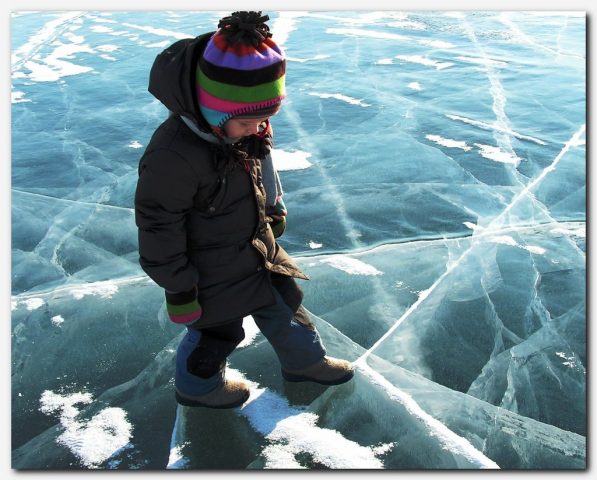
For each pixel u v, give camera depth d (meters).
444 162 3.71
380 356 2.41
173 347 2.50
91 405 2.25
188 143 1.75
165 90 1.71
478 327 2.53
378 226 3.17
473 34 5.81
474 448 2.04
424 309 2.63
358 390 2.26
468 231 3.11
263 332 2.16
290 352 2.17
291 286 2.15
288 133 4.11
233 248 1.94
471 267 2.86
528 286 2.73
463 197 3.38
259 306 2.03
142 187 1.76
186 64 1.67
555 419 2.15
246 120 1.72
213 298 1.97
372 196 3.42
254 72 1.65
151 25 6.26
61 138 4.14
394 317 2.60
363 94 4.63
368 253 2.98
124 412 2.21
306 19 6.40
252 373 2.34
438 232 3.11
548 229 3.10
